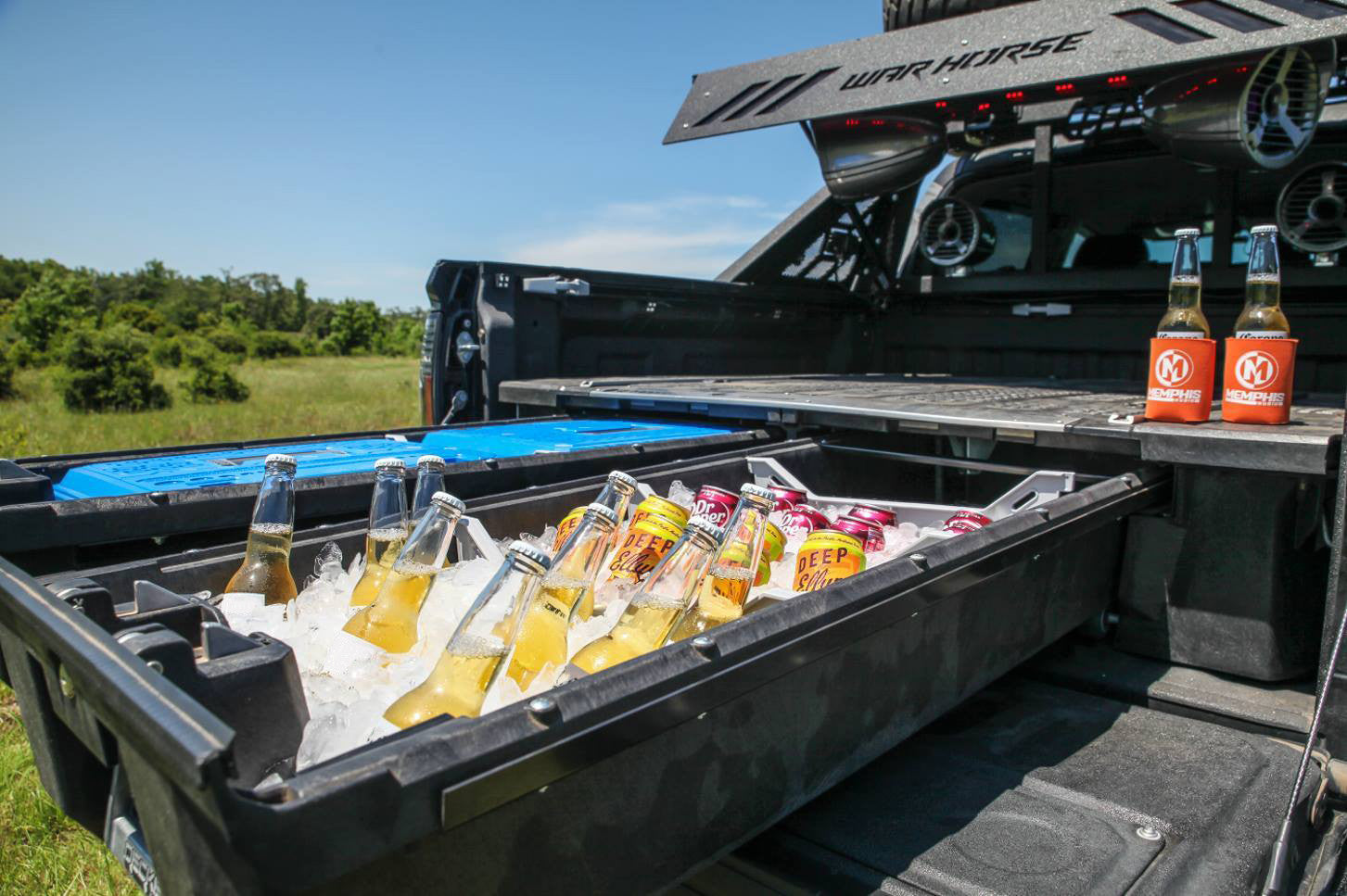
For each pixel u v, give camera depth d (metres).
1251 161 2.98
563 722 0.79
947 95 2.99
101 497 1.46
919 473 2.81
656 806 0.95
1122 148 3.90
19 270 64.88
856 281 4.70
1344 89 3.47
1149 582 1.79
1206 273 3.72
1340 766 1.26
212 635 0.91
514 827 0.81
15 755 2.70
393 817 0.68
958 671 1.41
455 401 3.18
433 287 3.13
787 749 1.10
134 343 17.27
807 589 1.47
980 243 4.38
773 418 2.45
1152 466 1.86
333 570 1.46
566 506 1.87
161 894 0.74
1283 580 1.65
